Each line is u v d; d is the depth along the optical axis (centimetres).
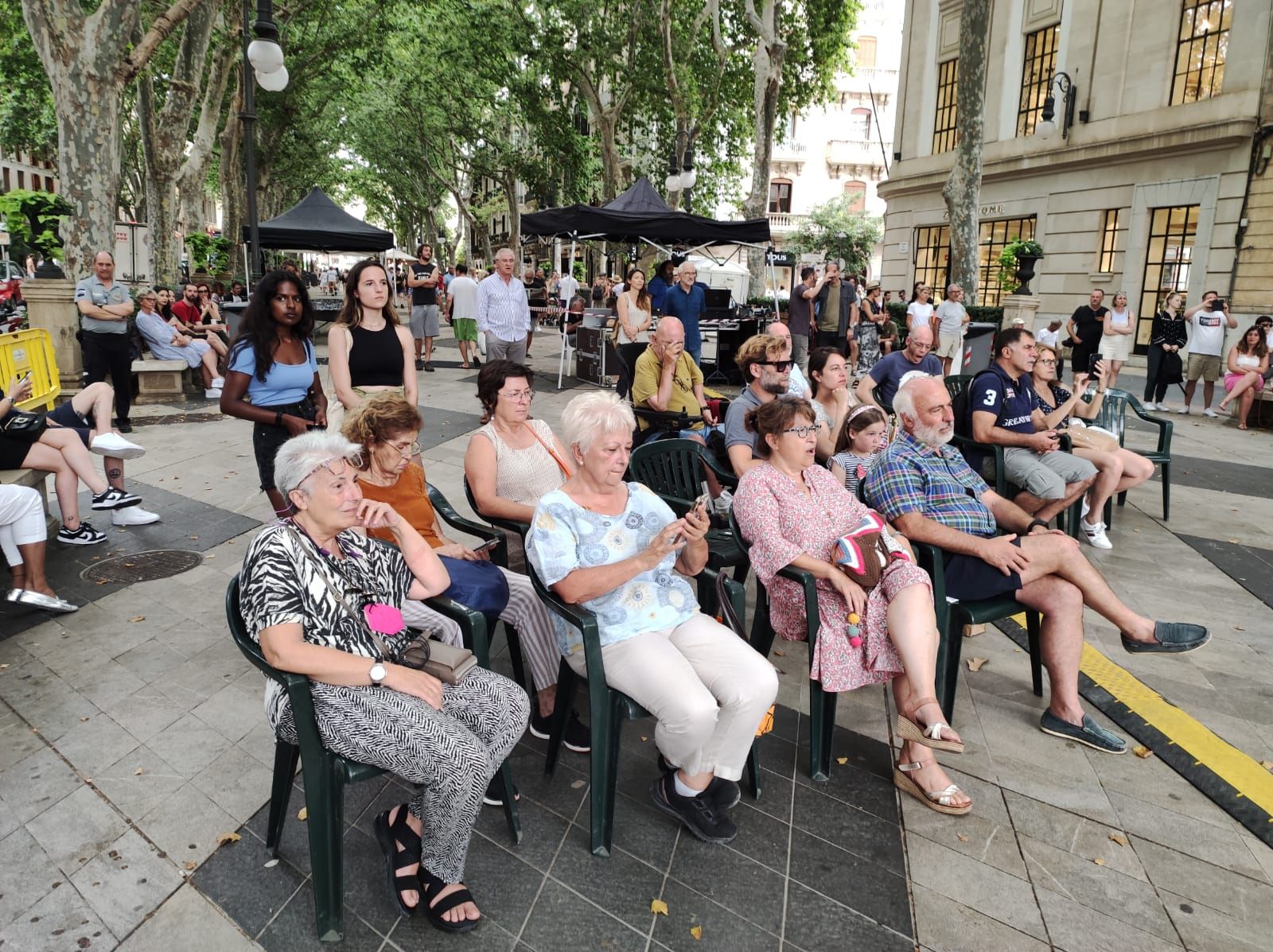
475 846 263
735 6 2200
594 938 228
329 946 222
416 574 267
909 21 2395
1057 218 2022
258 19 1036
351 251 1638
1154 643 332
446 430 852
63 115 977
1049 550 337
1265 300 1617
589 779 301
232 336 1230
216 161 2909
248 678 359
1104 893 253
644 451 449
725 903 244
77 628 399
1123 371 1814
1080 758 327
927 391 355
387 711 222
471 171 3453
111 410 543
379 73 2762
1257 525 647
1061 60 1970
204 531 535
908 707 291
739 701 261
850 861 264
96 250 1013
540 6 2159
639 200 1202
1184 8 1722
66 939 221
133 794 280
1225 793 303
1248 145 1619
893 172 2500
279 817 251
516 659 350
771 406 327
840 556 305
